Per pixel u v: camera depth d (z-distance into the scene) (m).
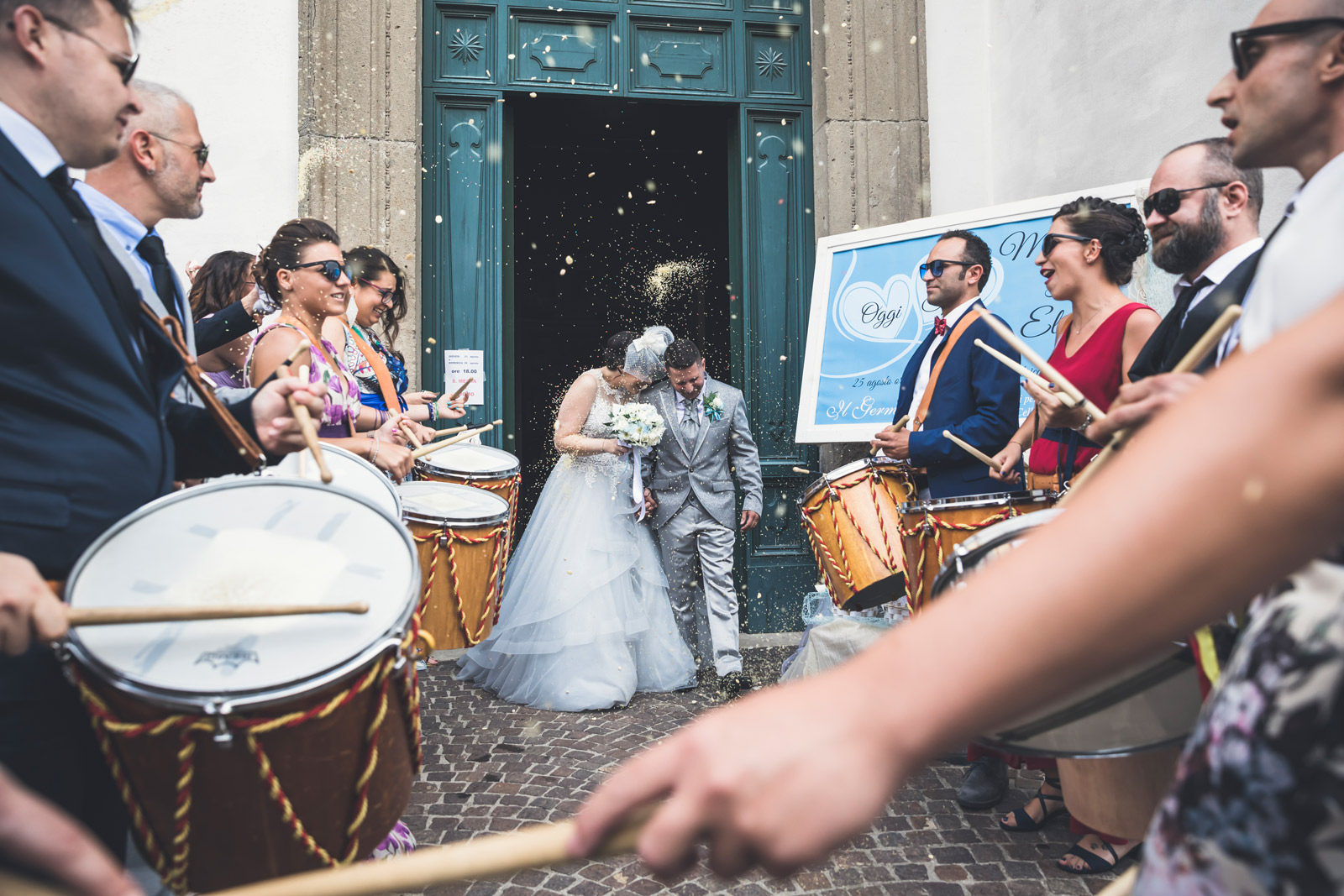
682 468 4.55
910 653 0.34
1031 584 0.33
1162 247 2.32
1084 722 1.12
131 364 1.39
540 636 4.10
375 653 1.23
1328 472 0.31
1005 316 4.52
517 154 8.16
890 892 2.33
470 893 2.30
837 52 5.38
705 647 4.86
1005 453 2.82
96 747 1.31
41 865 0.64
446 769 3.25
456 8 5.26
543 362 9.48
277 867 1.25
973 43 5.52
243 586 1.28
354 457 2.39
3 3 1.27
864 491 3.34
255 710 1.15
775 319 5.52
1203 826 0.51
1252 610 0.58
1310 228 0.67
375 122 4.92
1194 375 1.32
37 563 1.22
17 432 1.23
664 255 8.73
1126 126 4.26
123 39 1.39
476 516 2.74
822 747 0.33
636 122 6.42
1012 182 5.23
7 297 1.22
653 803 0.37
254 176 4.77
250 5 4.80
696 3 5.50
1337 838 0.45
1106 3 4.37
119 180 2.05
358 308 3.82
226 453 1.64
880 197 5.38
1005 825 2.70
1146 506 0.32
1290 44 1.12
